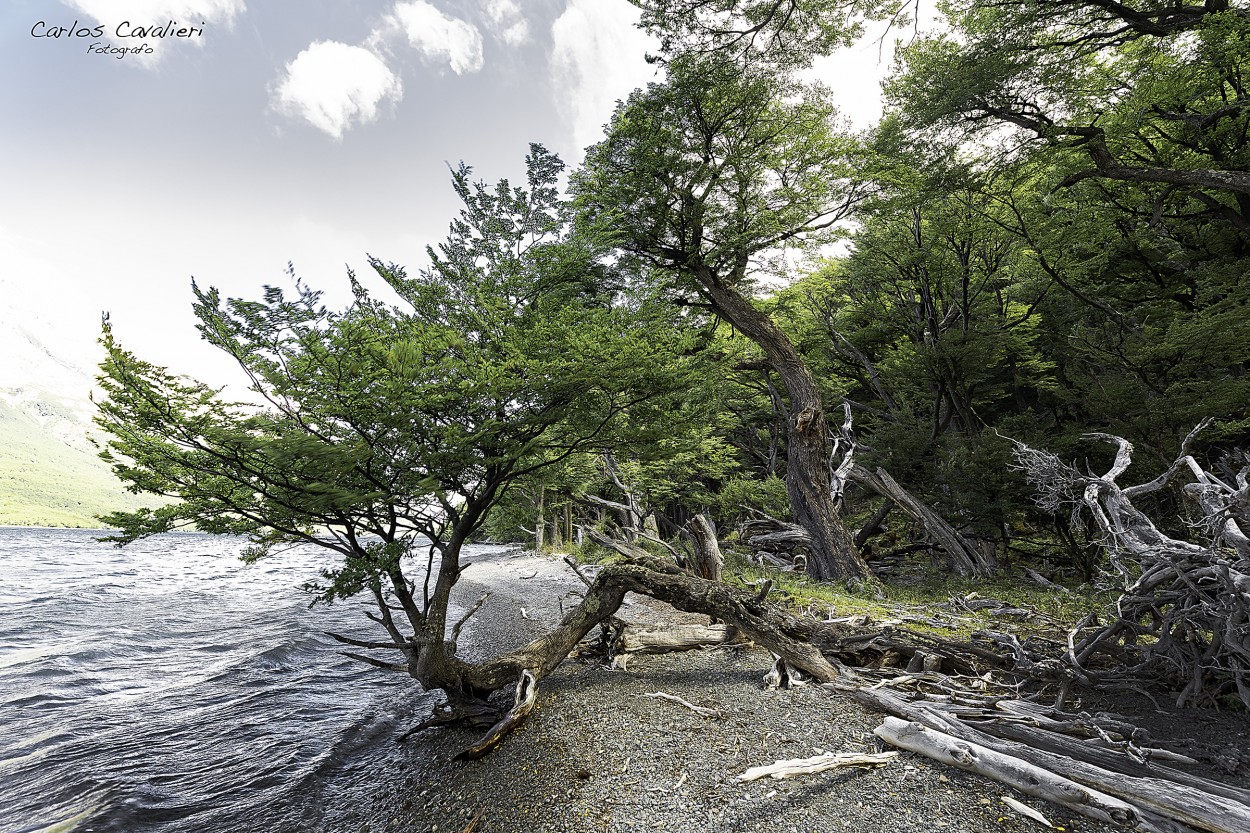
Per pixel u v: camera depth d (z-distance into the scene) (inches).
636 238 624.7
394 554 240.7
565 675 313.1
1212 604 198.7
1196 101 501.7
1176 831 132.0
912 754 184.9
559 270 331.6
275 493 217.5
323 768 239.3
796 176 629.3
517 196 343.6
